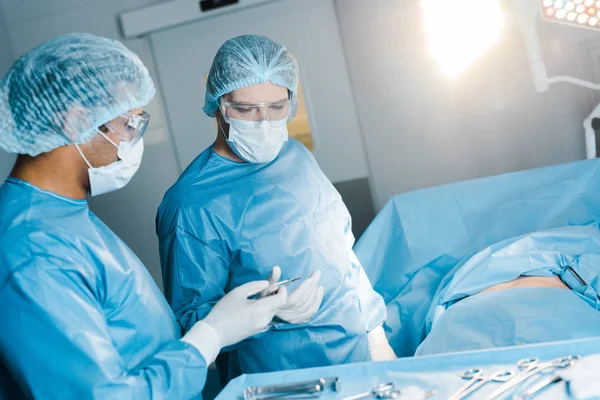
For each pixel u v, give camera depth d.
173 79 3.27
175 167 3.38
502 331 1.35
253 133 1.43
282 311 1.26
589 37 2.68
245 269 1.46
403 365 0.99
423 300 1.88
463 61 1.54
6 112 1.03
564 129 2.85
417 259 2.02
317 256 1.52
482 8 1.48
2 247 0.98
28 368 0.95
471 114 2.99
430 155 3.12
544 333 1.29
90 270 1.03
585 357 0.91
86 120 1.03
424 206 2.09
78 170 1.08
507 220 2.02
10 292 0.95
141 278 1.15
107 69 1.04
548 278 1.66
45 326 0.95
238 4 3.06
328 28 3.10
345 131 3.20
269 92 1.42
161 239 1.48
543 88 1.71
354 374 0.99
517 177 2.07
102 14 3.25
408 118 3.10
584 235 1.73
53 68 1.03
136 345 1.10
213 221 1.44
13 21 3.32
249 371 1.51
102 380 0.95
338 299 1.52
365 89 3.12
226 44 1.44
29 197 1.04
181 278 1.42
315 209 1.57
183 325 1.33
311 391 0.94
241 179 1.50
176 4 3.11
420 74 3.02
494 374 0.91
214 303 1.37
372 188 3.24
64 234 1.03
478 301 1.52
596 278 1.61
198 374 1.05
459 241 2.03
